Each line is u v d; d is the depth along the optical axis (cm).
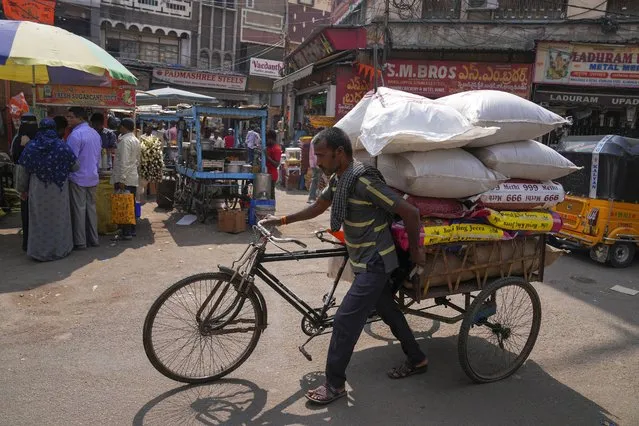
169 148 1106
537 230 352
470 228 324
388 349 392
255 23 2658
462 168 316
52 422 283
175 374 324
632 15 1280
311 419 295
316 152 296
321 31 1448
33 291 486
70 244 610
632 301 534
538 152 356
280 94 2722
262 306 341
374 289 297
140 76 2292
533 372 368
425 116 299
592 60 1270
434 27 1374
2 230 733
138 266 576
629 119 1284
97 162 638
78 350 371
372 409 309
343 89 1443
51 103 860
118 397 311
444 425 295
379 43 1394
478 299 331
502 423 300
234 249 664
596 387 349
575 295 546
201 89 2447
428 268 319
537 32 1322
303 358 371
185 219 838
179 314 330
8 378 328
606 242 654
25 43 584
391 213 305
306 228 821
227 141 1502
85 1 2194
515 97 352
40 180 565
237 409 303
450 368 366
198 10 2483
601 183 664
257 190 788
